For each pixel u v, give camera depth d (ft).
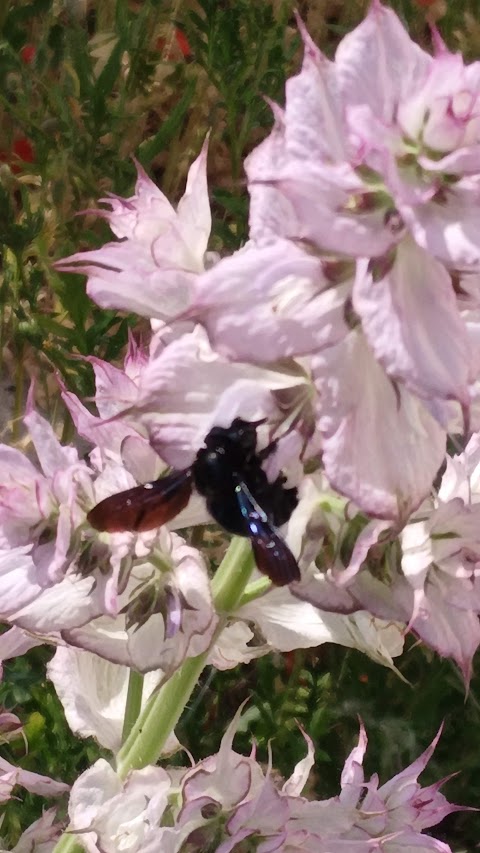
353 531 0.87
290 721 1.56
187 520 0.98
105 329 1.59
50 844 1.19
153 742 1.07
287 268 0.75
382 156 0.70
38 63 1.89
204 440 0.83
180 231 0.92
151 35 2.08
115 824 1.00
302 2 2.29
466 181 0.72
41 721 1.48
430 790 1.08
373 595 0.89
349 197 0.73
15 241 1.59
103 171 1.76
